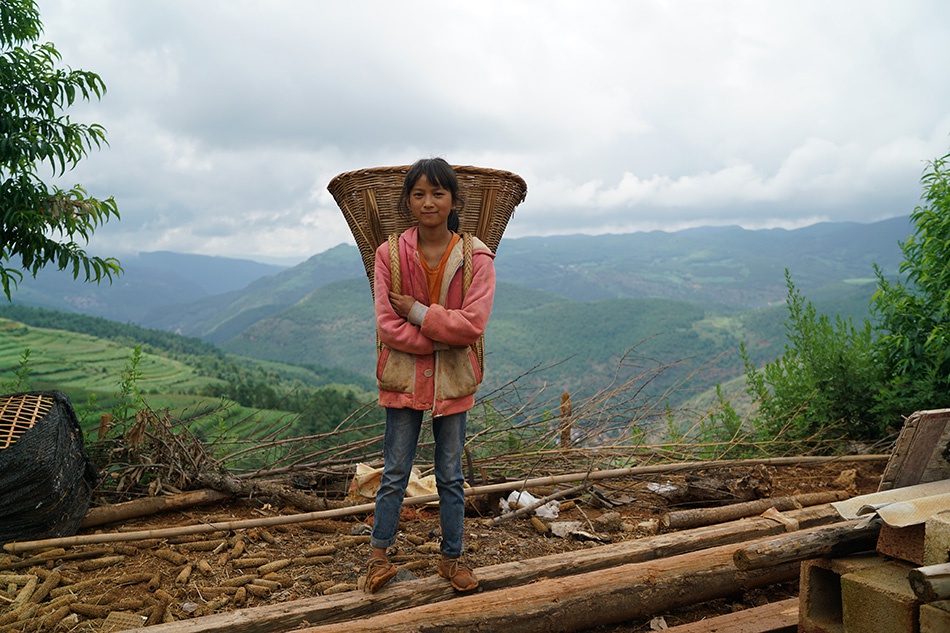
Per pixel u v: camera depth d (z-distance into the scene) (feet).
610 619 8.39
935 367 17.72
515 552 10.89
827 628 6.77
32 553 10.02
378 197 8.85
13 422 10.39
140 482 13.26
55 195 16.11
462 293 8.24
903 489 6.79
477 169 8.93
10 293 16.06
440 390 8.20
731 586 9.04
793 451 18.86
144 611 8.63
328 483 14.58
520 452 15.52
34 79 16.29
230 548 10.78
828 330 20.02
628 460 15.79
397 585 8.67
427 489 13.08
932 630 5.44
